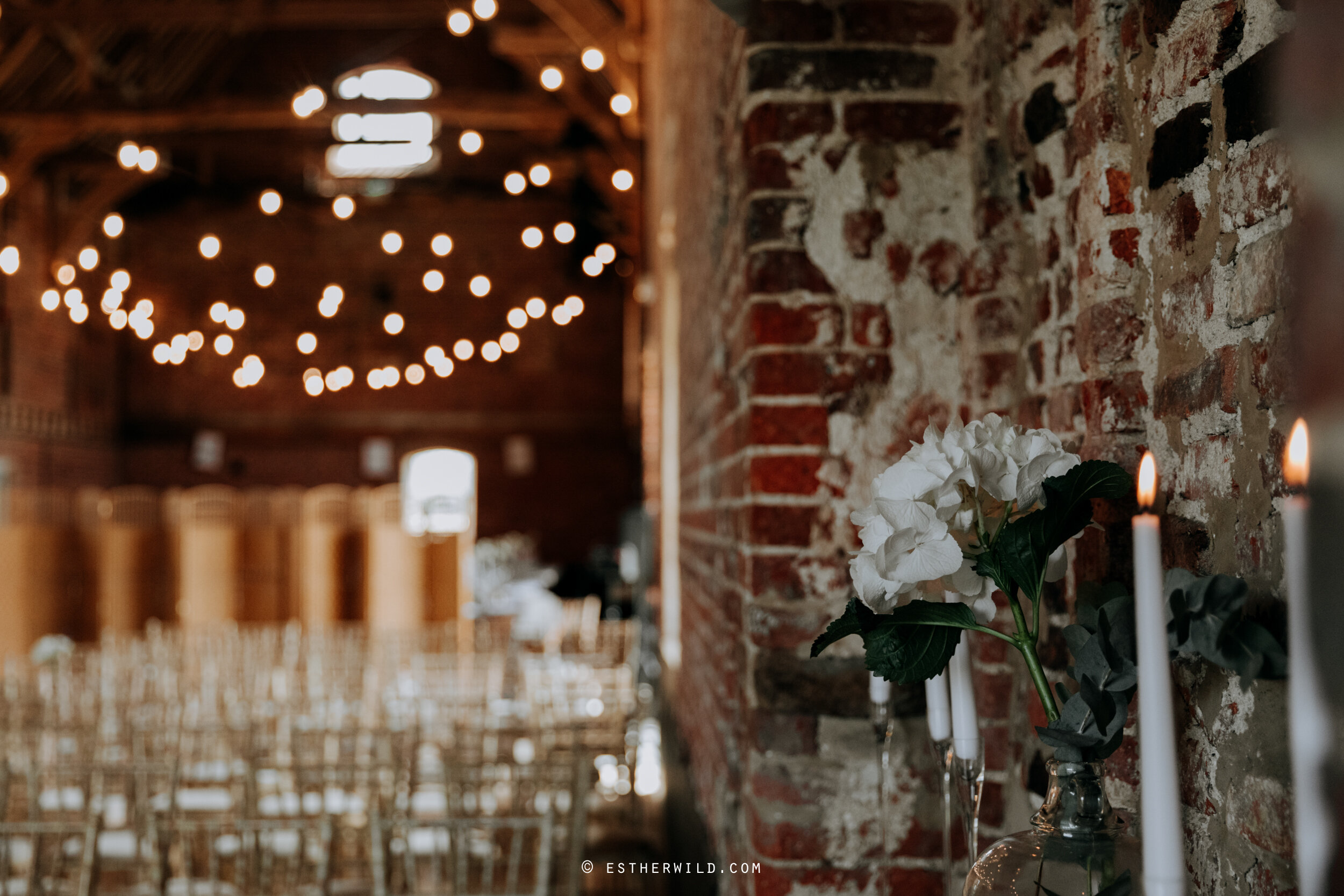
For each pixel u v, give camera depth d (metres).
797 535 1.63
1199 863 1.00
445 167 14.90
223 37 13.80
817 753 1.62
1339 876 0.49
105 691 5.32
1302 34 0.49
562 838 2.82
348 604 9.72
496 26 10.21
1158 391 1.12
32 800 2.79
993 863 0.91
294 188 14.80
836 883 1.60
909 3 1.66
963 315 1.63
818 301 1.64
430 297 15.53
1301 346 0.49
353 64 14.27
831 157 1.65
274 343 15.46
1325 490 0.48
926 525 0.95
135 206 14.81
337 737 3.66
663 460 5.18
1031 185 1.49
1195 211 1.03
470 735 3.56
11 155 12.25
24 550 9.58
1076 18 1.26
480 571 12.90
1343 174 0.46
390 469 15.49
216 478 15.45
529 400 15.61
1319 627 0.49
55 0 10.58
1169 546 1.09
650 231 8.18
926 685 1.20
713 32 2.27
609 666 6.77
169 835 2.39
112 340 15.27
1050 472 0.98
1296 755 0.52
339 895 3.01
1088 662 0.90
